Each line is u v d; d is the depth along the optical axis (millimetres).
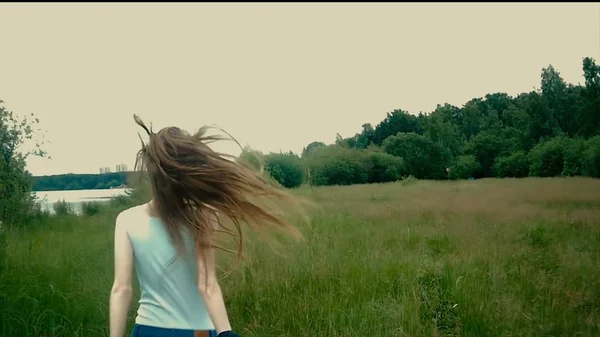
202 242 2602
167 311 2592
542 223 10383
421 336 5586
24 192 14773
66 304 6035
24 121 14812
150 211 2711
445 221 11688
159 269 2605
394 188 17500
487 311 5984
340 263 7770
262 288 6766
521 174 16047
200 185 2609
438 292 6574
